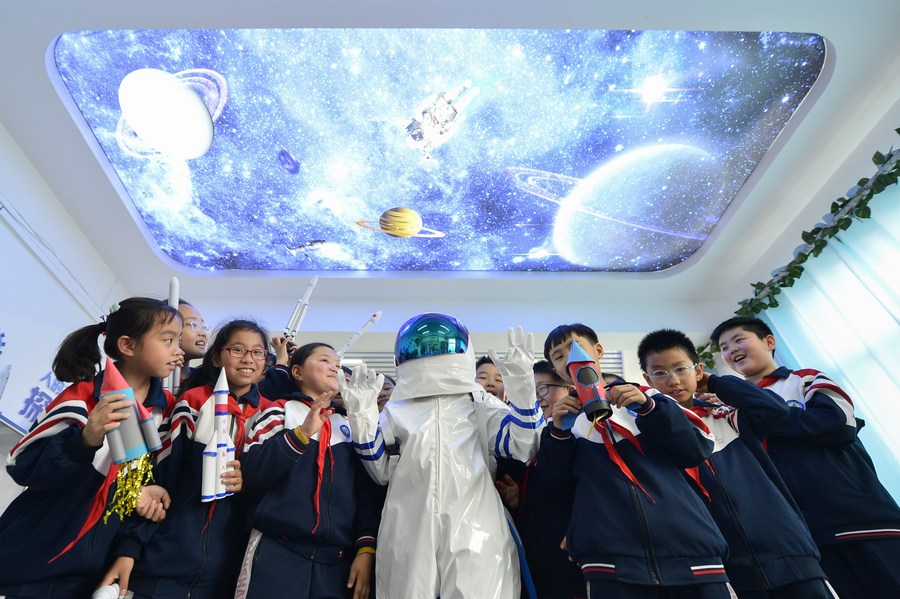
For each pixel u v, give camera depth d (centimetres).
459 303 411
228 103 303
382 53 283
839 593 158
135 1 245
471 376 161
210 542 134
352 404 148
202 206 352
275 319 394
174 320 148
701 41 277
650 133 321
